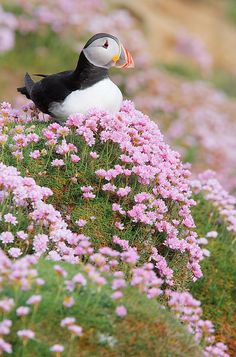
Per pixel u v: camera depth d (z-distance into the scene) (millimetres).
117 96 11578
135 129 11961
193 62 38125
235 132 28906
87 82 11398
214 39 42531
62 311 8172
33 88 11961
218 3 46438
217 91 33906
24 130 11828
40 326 8008
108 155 11688
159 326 8469
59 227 10070
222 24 44438
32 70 27281
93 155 11086
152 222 10781
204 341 9453
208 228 13641
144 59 30438
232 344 11570
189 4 44750
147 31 36500
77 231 10820
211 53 41594
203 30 42531
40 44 28109
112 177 11039
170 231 10984
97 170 11117
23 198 10070
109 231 10930
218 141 27297
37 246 9625
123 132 11398
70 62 28453
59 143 11625
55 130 11281
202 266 12703
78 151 11594
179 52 38156
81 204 11109
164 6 42312
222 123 28875
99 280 8062
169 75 33094
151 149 11742
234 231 13484
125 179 11398
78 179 11328
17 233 9711
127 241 10477
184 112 28375
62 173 11359
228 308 12250
